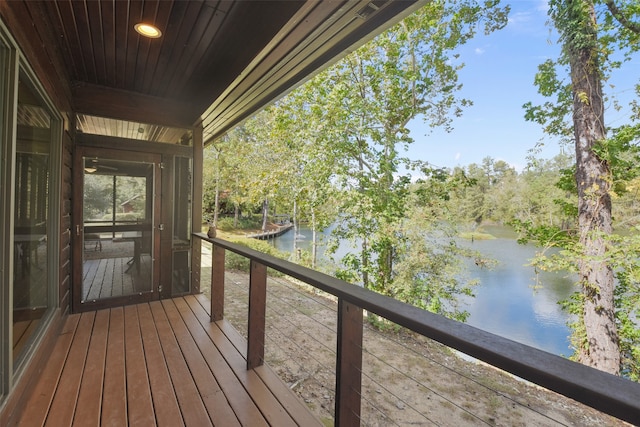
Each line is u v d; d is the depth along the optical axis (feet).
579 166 19.26
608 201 18.21
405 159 27.17
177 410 5.77
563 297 22.68
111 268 11.58
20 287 6.06
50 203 8.54
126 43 8.05
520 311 22.58
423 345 16.65
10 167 4.98
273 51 6.74
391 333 18.10
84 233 11.05
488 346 2.48
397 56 26.81
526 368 2.19
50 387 6.45
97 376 6.90
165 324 9.95
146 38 7.75
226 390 6.40
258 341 7.30
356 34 5.93
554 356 2.31
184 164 13.11
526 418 9.66
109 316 10.57
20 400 5.61
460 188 26.84
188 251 13.23
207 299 12.59
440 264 24.91
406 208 26.12
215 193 61.57
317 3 5.17
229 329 9.59
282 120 29.73
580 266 19.04
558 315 21.81
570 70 19.52
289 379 9.79
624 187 17.80
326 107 25.99
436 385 11.11
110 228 11.61
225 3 6.20
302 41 6.31
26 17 5.57
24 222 6.30
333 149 27.09
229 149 56.13
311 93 28.12
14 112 5.02
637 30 17.01
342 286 4.48
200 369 7.22
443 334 2.78
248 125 45.65
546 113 21.62
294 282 25.86
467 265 25.31
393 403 9.63
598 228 18.16
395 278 25.93
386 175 26.66
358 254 26.99
